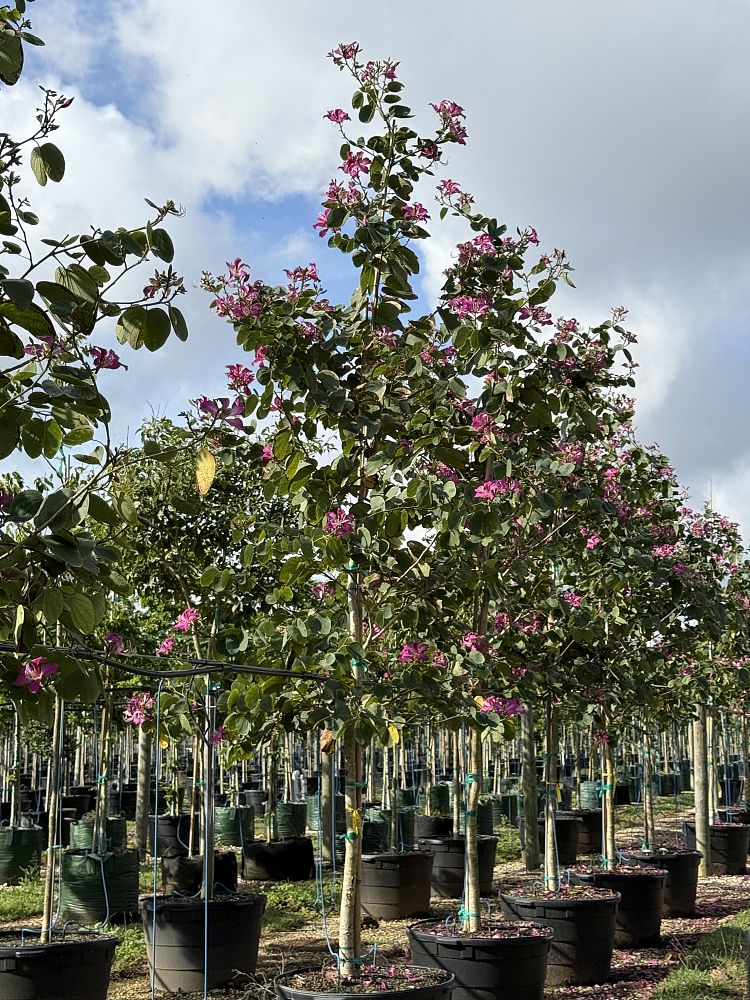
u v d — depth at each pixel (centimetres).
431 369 479
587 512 581
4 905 859
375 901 855
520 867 1132
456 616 562
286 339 431
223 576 465
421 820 1304
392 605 515
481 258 498
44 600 231
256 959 652
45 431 248
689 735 2216
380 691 428
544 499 482
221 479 730
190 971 620
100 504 257
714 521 875
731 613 824
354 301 465
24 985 496
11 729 1380
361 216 450
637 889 762
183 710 594
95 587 250
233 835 1261
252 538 608
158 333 247
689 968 676
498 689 581
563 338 509
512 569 552
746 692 996
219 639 461
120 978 664
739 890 1030
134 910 827
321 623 428
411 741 1741
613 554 636
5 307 231
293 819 1313
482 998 537
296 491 457
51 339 250
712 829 1148
